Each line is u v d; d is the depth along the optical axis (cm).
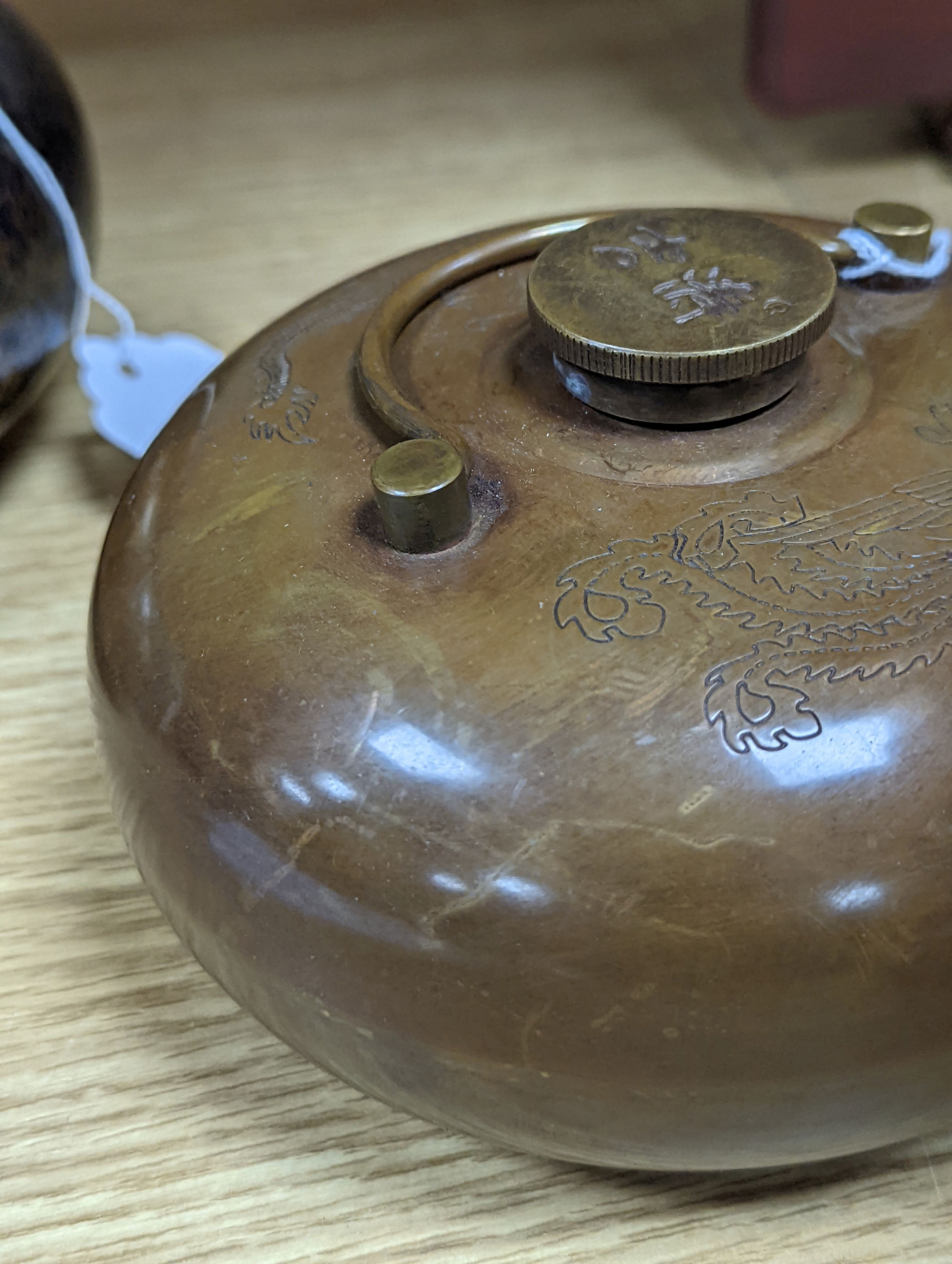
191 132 50
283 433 22
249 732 18
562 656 18
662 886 17
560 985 17
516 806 17
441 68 54
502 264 24
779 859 17
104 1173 22
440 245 26
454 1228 21
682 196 44
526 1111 18
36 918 25
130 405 32
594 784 17
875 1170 21
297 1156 22
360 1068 19
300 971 18
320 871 18
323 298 25
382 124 50
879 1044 17
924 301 23
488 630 18
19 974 24
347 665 18
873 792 17
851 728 17
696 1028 17
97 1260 21
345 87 53
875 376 21
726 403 20
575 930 17
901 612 18
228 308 40
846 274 23
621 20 57
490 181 46
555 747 17
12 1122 22
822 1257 20
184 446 22
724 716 17
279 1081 23
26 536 33
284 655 19
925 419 20
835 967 17
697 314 20
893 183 44
